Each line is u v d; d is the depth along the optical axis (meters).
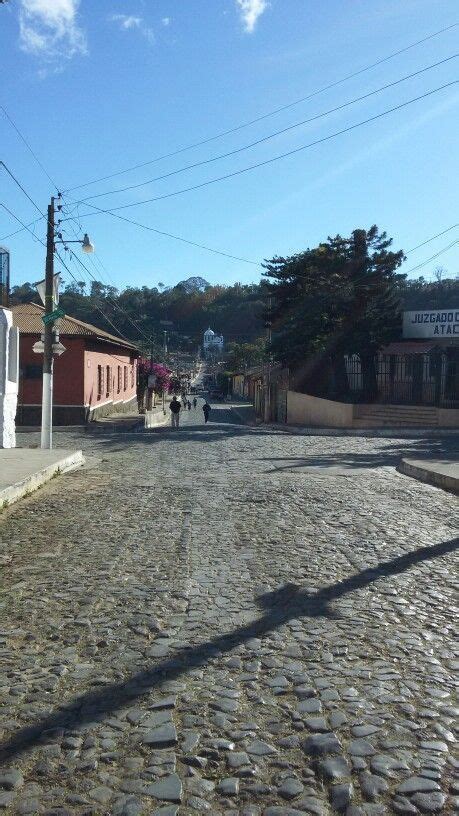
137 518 10.16
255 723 3.99
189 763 3.59
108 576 7.05
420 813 3.16
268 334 43.56
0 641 5.32
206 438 26.78
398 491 12.75
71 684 4.55
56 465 15.16
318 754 3.65
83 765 3.59
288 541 8.56
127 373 51.19
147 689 4.45
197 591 6.51
